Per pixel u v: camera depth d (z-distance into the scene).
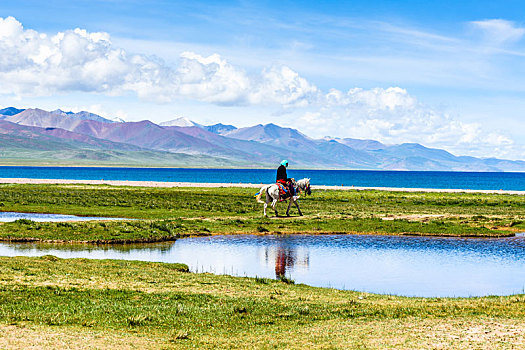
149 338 14.12
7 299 17.31
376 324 15.91
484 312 17.09
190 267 29.06
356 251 34.81
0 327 14.02
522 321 15.71
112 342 13.35
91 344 12.97
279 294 20.94
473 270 28.89
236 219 47.69
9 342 12.59
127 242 37.56
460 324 15.45
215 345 13.70
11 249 33.91
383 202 72.12
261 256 32.81
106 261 27.62
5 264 23.50
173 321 16.12
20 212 56.03
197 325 15.88
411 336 14.24
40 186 96.12
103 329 14.73
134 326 15.38
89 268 24.42
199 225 44.53
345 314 17.42
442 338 13.97
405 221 47.38
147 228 41.16
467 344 13.35
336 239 40.00
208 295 19.91
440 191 102.31
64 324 15.05
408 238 40.69
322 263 30.59
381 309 18.03
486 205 70.38
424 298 20.97
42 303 17.14
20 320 15.03
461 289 24.28
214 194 83.31
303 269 28.88
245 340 14.30
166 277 23.42
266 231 43.28
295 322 16.53
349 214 53.84
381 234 42.62
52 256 27.62
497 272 28.30
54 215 54.09
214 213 55.81
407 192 95.00
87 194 77.12
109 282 21.31
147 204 63.31
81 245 36.34
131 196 75.94
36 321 15.04
